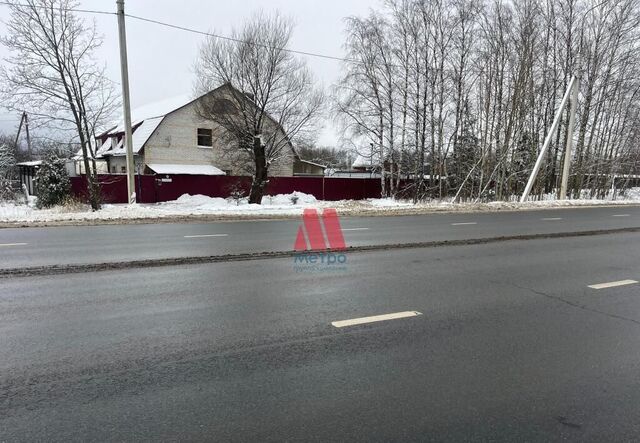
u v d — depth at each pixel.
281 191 30.30
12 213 17.81
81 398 3.21
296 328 4.69
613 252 9.52
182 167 32.50
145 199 26.47
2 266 7.53
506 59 28.17
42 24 17.64
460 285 6.54
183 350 4.09
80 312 5.15
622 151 33.34
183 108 33.22
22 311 5.17
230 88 23.02
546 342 4.39
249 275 7.04
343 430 2.85
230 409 3.08
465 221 15.73
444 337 4.49
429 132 29.58
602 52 30.86
